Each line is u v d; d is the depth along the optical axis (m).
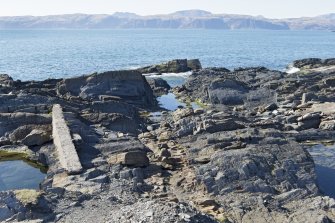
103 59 160.88
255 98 69.88
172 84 97.38
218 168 34.78
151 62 150.88
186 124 48.56
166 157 38.22
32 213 25.59
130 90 69.31
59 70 124.06
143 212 22.86
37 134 43.34
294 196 31.62
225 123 46.31
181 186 33.69
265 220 28.19
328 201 30.31
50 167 37.28
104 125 50.12
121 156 37.12
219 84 74.00
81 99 62.31
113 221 23.19
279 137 42.72
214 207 29.59
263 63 147.75
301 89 71.50
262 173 34.50
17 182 35.72
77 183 31.89
